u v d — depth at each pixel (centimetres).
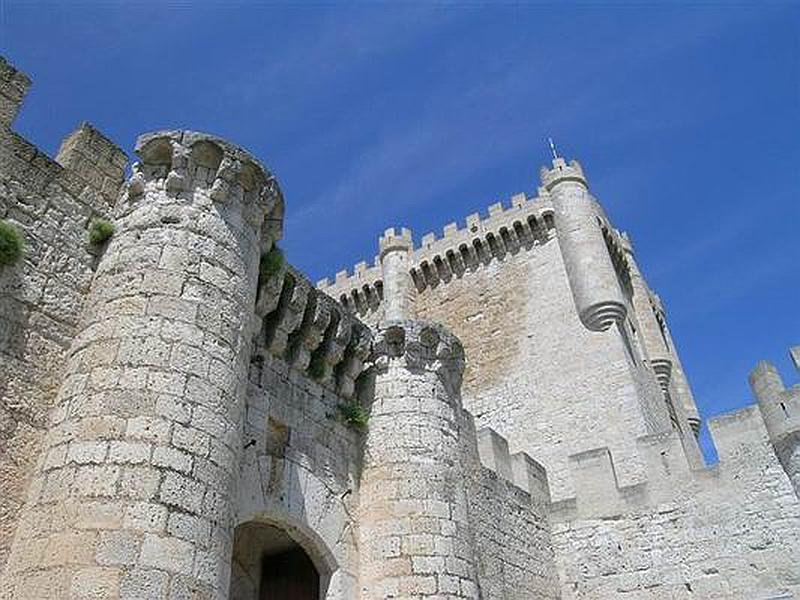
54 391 938
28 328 935
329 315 1411
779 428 1847
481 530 1703
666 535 1922
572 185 3438
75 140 1117
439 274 3666
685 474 1972
